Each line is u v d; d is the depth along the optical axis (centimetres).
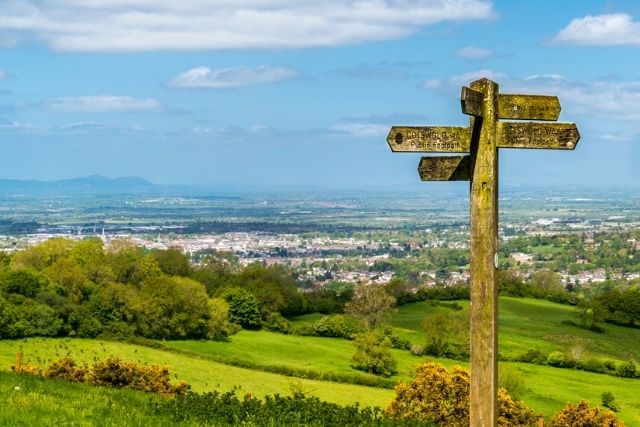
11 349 6906
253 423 1772
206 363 7219
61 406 1703
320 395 5853
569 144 1298
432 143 1312
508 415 3562
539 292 13250
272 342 9062
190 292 8806
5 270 8506
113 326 8019
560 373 8375
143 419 1675
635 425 6350
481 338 1284
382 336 8062
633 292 11575
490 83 1275
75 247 10769
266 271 11619
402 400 3322
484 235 1282
